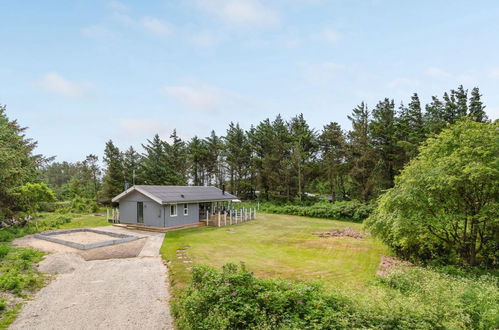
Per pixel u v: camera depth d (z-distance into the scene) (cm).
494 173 948
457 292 650
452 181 1005
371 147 3219
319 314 501
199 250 1385
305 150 4181
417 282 757
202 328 520
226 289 556
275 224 2395
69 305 731
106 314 679
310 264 1177
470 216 1086
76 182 4247
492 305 577
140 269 1066
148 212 2069
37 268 1027
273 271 1070
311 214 2923
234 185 4647
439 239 1204
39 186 2006
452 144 1159
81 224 2270
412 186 1130
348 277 1010
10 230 1759
